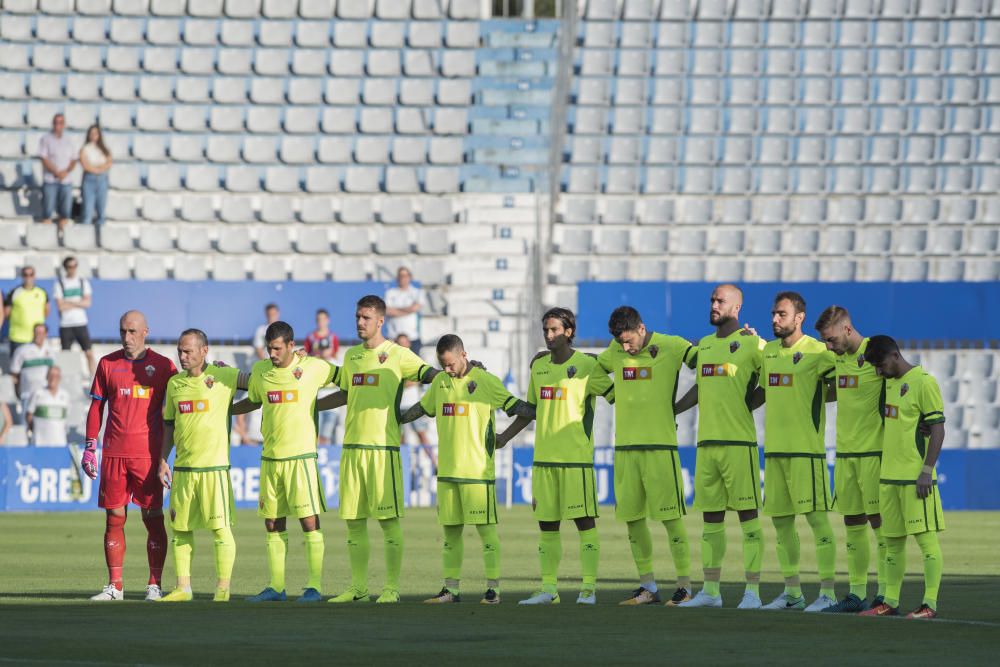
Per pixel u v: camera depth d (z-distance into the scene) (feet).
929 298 309.42
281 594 125.70
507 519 253.44
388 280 345.10
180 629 96.68
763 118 377.09
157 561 127.13
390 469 126.11
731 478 121.70
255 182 363.97
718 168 367.45
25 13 389.19
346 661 81.15
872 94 380.78
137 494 126.52
